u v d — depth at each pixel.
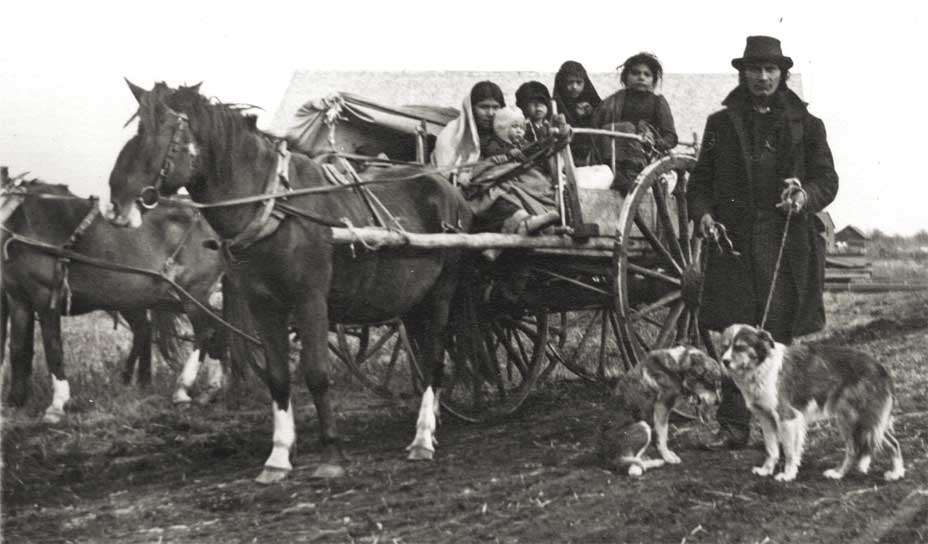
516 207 8.57
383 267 7.71
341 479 7.01
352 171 7.71
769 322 7.59
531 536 5.55
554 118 8.54
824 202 7.62
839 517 5.75
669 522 5.73
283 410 7.19
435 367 8.33
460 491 6.60
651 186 9.17
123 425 9.14
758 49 7.67
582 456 7.61
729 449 7.62
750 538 5.41
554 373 11.70
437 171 8.24
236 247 6.73
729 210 7.75
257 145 6.88
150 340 11.05
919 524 5.59
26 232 9.50
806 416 6.63
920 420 8.28
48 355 9.52
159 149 6.38
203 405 10.32
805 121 7.82
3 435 8.20
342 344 9.77
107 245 9.84
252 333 9.80
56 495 6.89
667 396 7.14
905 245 15.57
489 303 9.18
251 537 5.66
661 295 9.22
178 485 7.14
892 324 13.21
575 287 9.22
